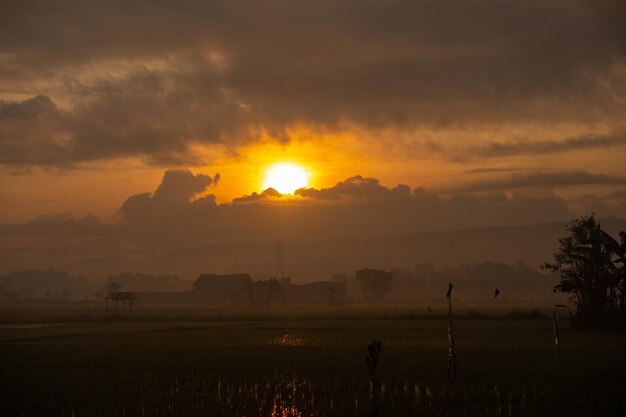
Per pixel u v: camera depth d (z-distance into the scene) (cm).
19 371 4291
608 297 8656
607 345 5803
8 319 12219
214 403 3084
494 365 4262
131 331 8488
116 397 3288
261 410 2892
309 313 13825
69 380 3869
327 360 4706
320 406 2953
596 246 8631
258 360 4756
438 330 8081
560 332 7788
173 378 3912
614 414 2711
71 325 10350
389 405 2947
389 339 6619
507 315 10956
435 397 3117
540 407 2850
